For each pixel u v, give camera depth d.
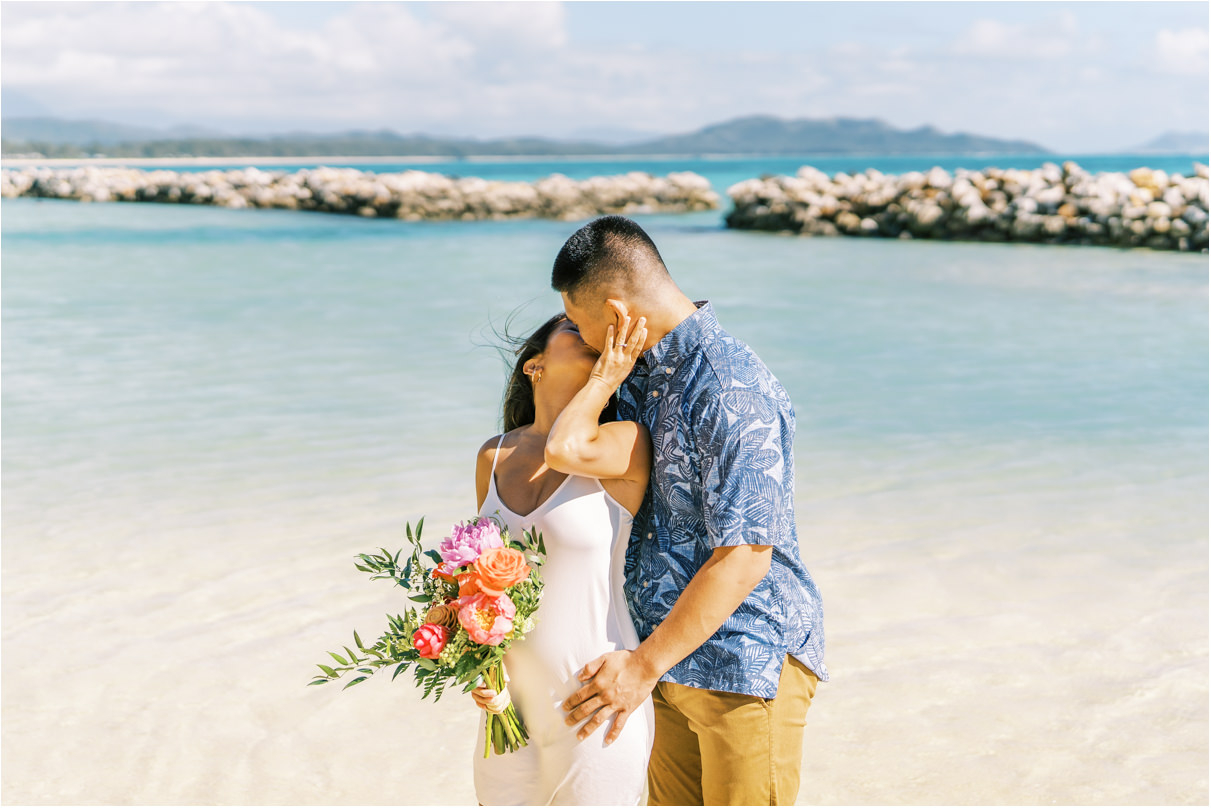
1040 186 22.80
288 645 3.65
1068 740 3.03
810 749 3.02
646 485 2.10
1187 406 7.32
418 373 8.37
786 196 26.77
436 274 16.14
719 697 2.06
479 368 8.57
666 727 2.29
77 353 9.23
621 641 2.09
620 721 2.02
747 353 2.02
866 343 10.07
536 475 2.13
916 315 11.98
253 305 12.45
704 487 1.98
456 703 3.34
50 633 3.71
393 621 2.12
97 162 162.62
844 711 3.22
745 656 2.03
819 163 186.00
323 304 12.59
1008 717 3.16
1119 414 7.08
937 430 6.63
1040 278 15.84
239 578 4.19
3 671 3.43
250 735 3.10
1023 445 6.25
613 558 2.09
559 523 2.05
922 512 5.00
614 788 2.06
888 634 3.71
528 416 2.37
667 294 2.00
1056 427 6.72
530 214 32.81
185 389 7.75
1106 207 21.48
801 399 7.59
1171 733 3.05
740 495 1.93
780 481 1.97
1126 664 3.47
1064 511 5.01
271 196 34.34
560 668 2.05
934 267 17.59
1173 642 3.62
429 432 6.46
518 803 2.13
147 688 3.35
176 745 3.04
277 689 3.36
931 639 3.67
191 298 13.04
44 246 20.11
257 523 4.81
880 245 22.20
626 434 2.04
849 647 3.62
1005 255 19.66
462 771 2.95
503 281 15.19
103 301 12.69
